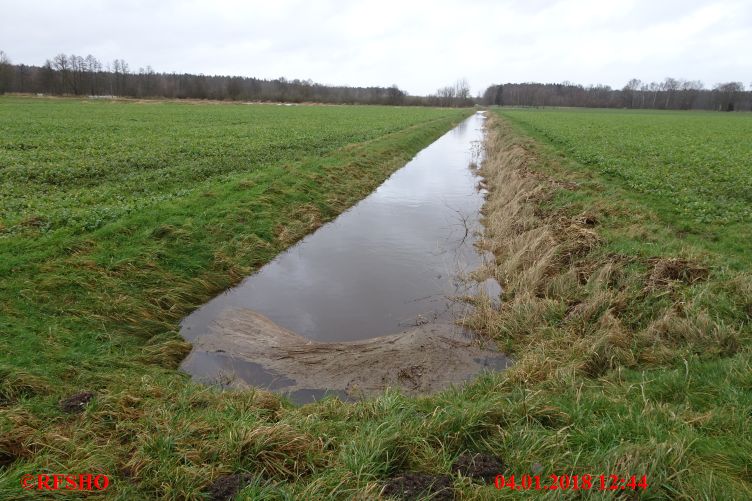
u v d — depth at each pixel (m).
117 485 4.14
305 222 13.68
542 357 6.71
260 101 105.06
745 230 10.76
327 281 10.32
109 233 9.64
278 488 4.09
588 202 13.04
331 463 4.50
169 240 10.02
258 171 16.95
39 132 27.28
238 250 10.81
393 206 16.94
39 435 4.61
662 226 11.34
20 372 5.49
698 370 5.86
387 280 10.44
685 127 46.12
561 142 28.69
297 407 5.89
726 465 4.22
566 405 5.37
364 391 6.49
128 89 101.50
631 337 6.98
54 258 8.42
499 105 146.50
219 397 5.75
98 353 6.59
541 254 10.01
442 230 14.20
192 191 13.62
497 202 15.80
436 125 48.72
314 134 30.66
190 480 4.16
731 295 7.45
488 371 6.93
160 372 6.58
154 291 8.49
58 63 103.81
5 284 7.36
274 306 9.08
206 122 39.22
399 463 4.57
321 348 7.54
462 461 4.52
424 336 7.91
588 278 8.80
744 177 16.47
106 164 17.53
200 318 8.51
